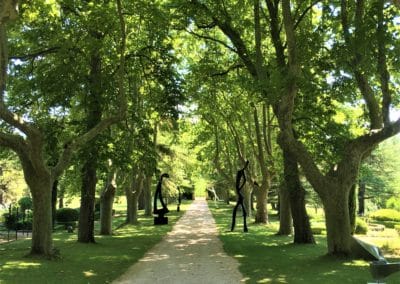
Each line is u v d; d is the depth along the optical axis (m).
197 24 22.30
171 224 33.41
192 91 26.30
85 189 20.62
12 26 16.05
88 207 20.58
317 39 16.31
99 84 18.56
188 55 27.44
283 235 24.78
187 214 46.31
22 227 28.98
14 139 13.86
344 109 21.53
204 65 24.42
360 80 15.23
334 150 17.73
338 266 13.12
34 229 14.64
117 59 19.52
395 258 16.05
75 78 18.61
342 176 14.73
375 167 49.50
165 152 41.19
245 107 30.19
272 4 19.88
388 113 14.41
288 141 14.94
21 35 18.89
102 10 16.75
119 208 61.19
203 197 110.56
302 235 20.36
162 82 21.50
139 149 21.11
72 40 18.31
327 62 16.58
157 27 19.30
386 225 37.06
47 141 17.88
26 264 13.20
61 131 18.91
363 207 50.09
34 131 13.84
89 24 17.36
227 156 39.47
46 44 19.14
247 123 34.34
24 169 14.34
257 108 33.22
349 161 14.75
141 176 34.31
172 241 22.17
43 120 19.06
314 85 16.42
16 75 19.48
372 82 17.44
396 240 22.97
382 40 13.41
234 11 21.62
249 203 42.72
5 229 29.22
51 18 18.19
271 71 16.94
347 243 14.60
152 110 22.55
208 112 31.94
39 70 18.98
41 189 14.49
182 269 13.96
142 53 20.91
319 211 54.19
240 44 21.09
